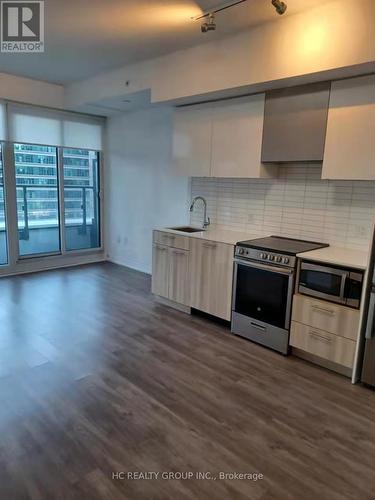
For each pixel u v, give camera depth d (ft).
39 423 7.10
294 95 10.17
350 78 9.00
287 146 10.50
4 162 16.29
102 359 9.71
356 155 9.08
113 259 20.62
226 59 10.61
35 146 17.42
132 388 8.41
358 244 10.57
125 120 18.39
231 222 13.97
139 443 6.66
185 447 6.61
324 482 5.94
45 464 6.10
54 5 9.04
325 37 8.49
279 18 9.23
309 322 9.62
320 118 9.69
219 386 8.64
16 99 15.96
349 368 9.18
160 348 10.48
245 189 13.32
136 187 18.33
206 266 12.18
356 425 7.39
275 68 9.52
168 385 8.59
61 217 18.83
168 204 16.75
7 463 6.09
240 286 11.21
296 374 9.30
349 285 8.83
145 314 13.03
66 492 5.57
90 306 13.64
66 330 11.45
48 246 18.90
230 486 5.80
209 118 12.55
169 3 8.75
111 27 10.28
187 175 13.61
